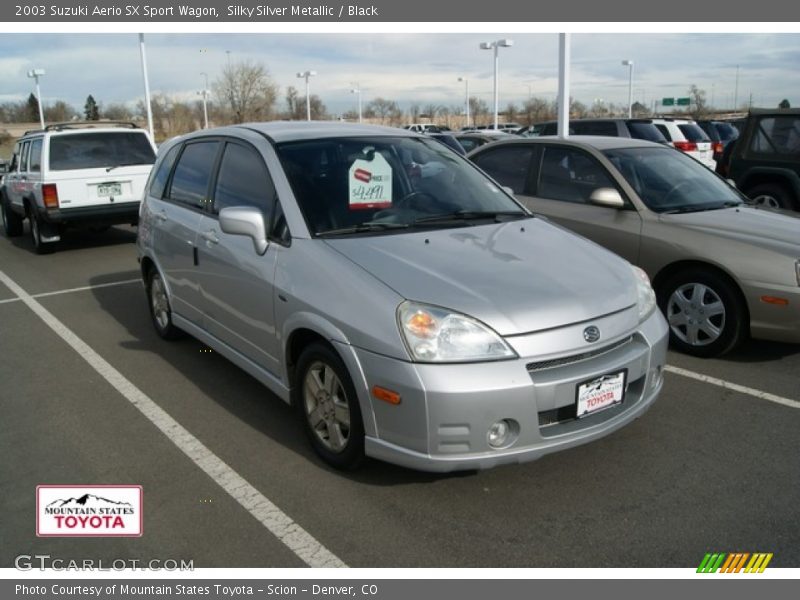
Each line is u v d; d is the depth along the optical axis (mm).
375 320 3182
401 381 3055
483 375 3014
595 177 5977
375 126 5004
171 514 3314
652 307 3729
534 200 6332
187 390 4832
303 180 4055
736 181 9977
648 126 15188
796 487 3426
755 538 3043
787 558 2914
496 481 3520
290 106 48500
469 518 3221
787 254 4762
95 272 9148
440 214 4203
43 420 4402
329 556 2986
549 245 3910
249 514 3293
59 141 10148
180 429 4211
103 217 10328
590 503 3318
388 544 3051
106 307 7215
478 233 3969
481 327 3084
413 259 3514
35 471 3756
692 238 5156
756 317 4859
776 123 9547
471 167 4891
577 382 3143
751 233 5023
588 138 6473
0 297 7820
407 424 3084
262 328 4027
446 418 3008
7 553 3066
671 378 4812
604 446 3861
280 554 3012
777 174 9477
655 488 3434
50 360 5551
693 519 3180
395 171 4320
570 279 3482
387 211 4078
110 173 10297
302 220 3838
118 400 4688
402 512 3275
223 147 4805
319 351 3508
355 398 3332
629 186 5707
